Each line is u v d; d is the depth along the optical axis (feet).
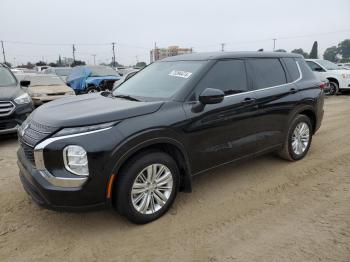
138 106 11.03
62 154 9.73
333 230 10.70
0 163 17.87
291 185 14.39
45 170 9.97
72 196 9.78
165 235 10.60
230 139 13.30
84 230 10.99
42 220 11.65
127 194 10.48
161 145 11.45
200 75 12.65
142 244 10.16
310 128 17.76
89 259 9.51
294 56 17.40
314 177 15.25
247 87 14.12
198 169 12.47
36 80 39.58
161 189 11.53
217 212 12.05
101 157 9.77
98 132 9.93
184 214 11.91
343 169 16.22
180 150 11.64
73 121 9.96
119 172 10.45
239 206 12.50
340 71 48.37
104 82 48.03
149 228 11.03
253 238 10.36
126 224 11.30
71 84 51.13
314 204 12.57
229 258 9.39
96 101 12.67
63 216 11.89
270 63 15.70
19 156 11.70
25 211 12.28
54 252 9.84
